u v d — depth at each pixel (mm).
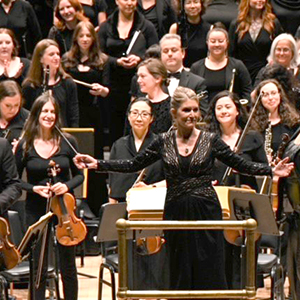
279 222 23734
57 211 23953
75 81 31047
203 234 20031
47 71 29312
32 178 24547
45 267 22391
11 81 27750
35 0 38844
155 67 27609
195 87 29750
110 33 33312
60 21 33531
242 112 27469
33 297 21547
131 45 33062
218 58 31719
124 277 18875
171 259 20172
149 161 20688
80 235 24047
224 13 35219
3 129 27594
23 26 34750
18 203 25953
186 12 33781
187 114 19984
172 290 19984
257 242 22641
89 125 32531
